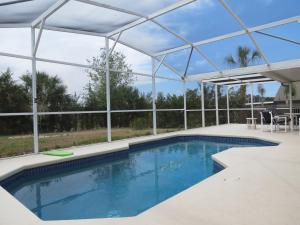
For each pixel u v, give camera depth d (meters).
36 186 5.77
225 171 4.79
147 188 5.48
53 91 8.98
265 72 11.15
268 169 4.85
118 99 11.32
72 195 5.13
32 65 7.46
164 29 9.55
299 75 11.87
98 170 7.07
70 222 2.90
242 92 17.30
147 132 12.26
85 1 6.84
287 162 5.39
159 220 2.82
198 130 13.22
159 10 8.04
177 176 6.33
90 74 10.46
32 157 6.91
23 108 7.86
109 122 9.71
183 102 14.18
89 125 9.94
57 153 7.25
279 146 7.43
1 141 7.21
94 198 4.93
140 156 8.82
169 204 3.26
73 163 7.04
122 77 11.88
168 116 13.41
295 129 12.06
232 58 12.01
